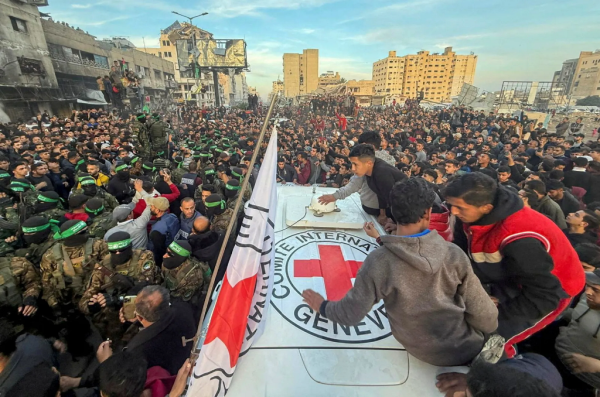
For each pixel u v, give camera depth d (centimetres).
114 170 681
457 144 1124
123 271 326
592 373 216
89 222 439
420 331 144
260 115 3172
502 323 185
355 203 342
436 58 8994
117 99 2650
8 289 302
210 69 4219
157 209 428
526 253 158
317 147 1110
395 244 133
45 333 321
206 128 1745
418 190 132
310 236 268
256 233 166
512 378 104
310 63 7944
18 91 2038
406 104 3712
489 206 161
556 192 460
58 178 639
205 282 345
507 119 1778
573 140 1114
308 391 146
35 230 365
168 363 235
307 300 179
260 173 171
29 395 151
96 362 295
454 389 142
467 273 136
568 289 180
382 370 156
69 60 2739
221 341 149
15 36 2059
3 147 825
